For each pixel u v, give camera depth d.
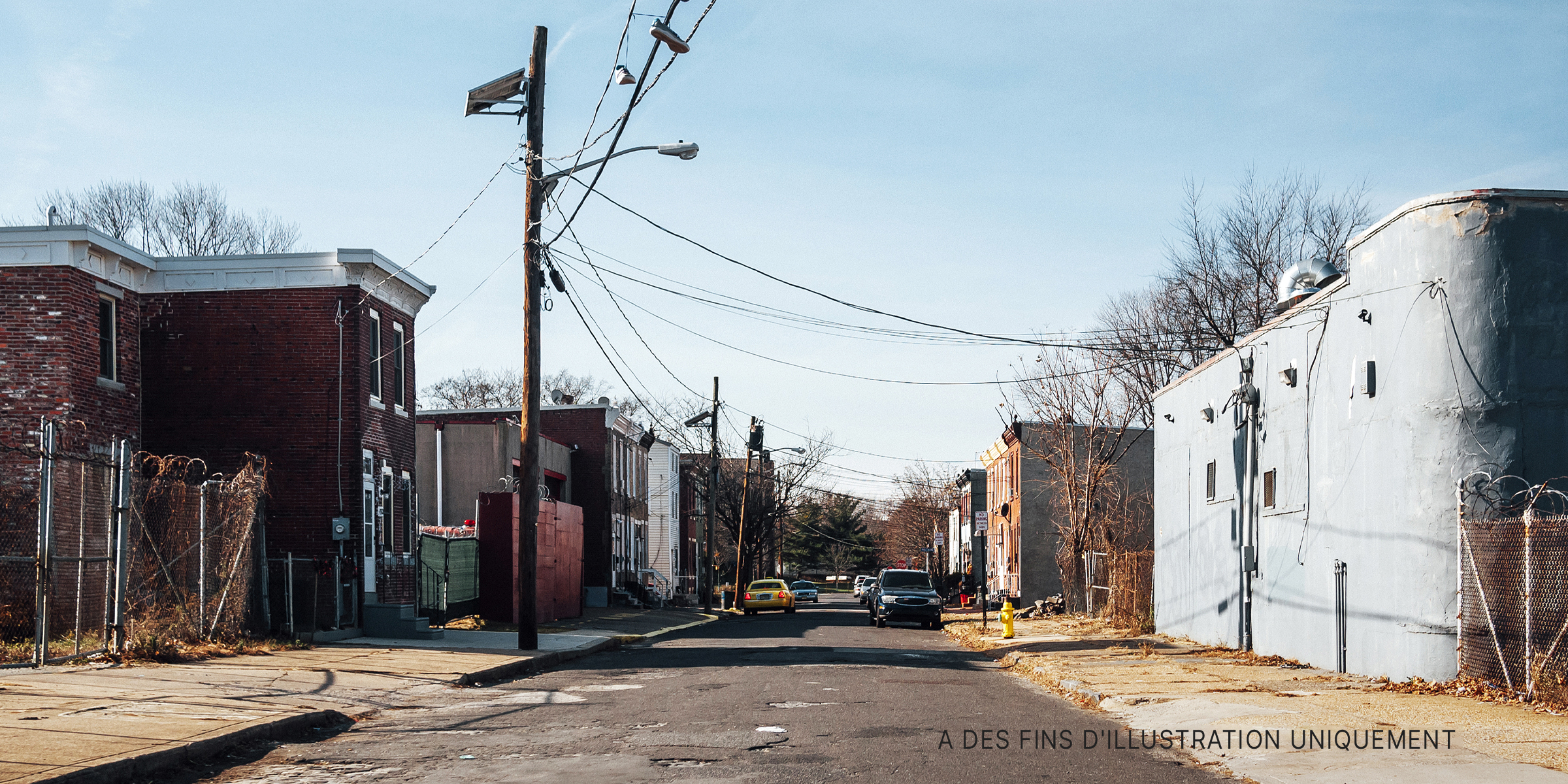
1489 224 14.84
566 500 48.78
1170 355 43.88
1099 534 46.53
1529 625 13.20
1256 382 22.00
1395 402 15.88
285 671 16.42
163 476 23.73
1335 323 17.92
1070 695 15.99
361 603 24.92
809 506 122.69
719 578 82.31
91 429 23.14
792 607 52.59
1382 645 16.25
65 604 21.22
